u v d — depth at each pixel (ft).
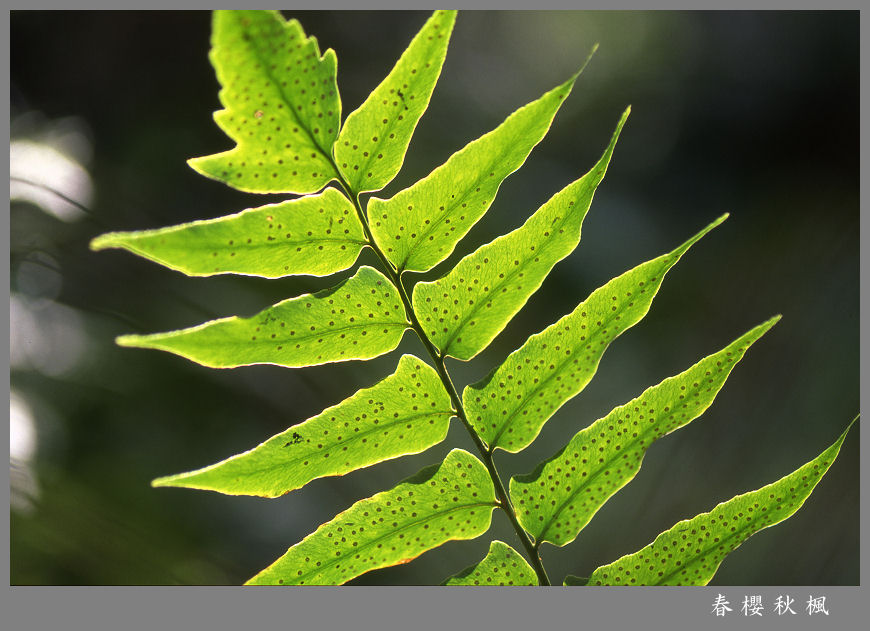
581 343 4.43
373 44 21.85
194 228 3.55
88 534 8.13
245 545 10.00
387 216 4.03
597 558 11.52
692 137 26.35
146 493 9.75
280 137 3.66
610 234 19.85
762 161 25.39
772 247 16.75
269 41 3.42
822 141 24.86
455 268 4.23
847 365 12.96
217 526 10.03
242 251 3.72
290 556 4.21
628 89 26.94
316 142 3.74
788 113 25.70
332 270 4.05
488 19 26.07
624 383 15.20
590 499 4.57
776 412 12.62
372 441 4.32
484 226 17.08
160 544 8.75
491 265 4.26
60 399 10.21
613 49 27.20
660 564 4.58
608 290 4.37
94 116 17.31
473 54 25.18
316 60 3.58
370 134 3.83
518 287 4.33
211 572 8.95
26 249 10.68
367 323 4.17
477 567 4.54
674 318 16.48
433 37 3.69
